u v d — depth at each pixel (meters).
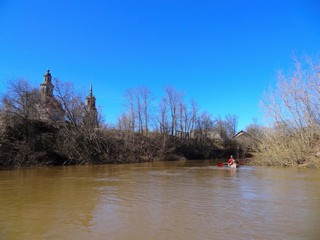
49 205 12.05
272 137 36.34
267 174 24.23
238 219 9.58
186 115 65.06
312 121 31.73
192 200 12.91
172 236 7.95
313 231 8.24
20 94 37.28
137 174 25.70
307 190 15.30
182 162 48.81
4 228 8.84
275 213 10.33
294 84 33.22
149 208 11.37
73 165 39.12
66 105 42.12
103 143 45.53
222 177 22.53
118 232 8.34
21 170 30.27
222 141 71.00
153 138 55.69
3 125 34.59
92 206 11.83
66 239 7.81
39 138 37.62
